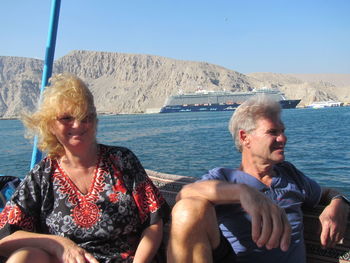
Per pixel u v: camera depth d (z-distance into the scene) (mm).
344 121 47312
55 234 1938
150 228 1963
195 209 1577
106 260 1905
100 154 2014
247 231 1934
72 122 1880
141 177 2023
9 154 26125
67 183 1953
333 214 1939
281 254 1917
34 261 1620
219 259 1974
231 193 1657
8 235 1888
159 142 31953
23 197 1943
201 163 18094
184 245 1562
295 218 1996
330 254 1997
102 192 1947
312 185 2119
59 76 1966
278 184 2039
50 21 3115
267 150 2010
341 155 17281
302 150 20062
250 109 2070
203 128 49281
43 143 1954
